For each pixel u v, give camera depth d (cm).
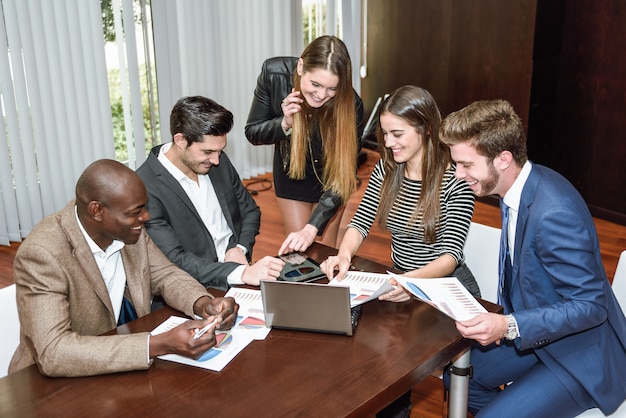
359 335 183
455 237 229
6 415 150
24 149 436
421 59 568
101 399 156
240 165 577
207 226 254
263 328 187
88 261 181
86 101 452
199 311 190
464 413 201
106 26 463
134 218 176
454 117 185
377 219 250
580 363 192
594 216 488
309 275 215
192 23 508
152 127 508
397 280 192
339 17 608
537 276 191
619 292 214
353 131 275
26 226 448
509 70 487
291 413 150
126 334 183
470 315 181
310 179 304
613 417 195
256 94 306
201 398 155
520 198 189
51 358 163
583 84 468
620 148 461
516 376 222
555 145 497
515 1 468
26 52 418
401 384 164
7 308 196
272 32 561
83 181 173
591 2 448
